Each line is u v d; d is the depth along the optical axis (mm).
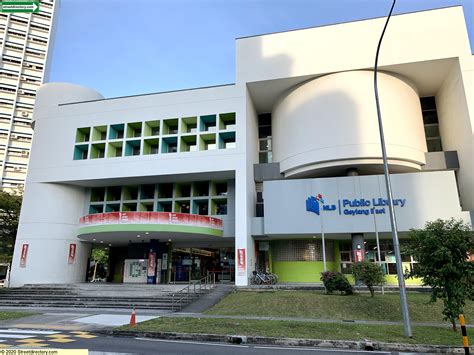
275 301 17609
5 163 63594
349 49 27828
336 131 26812
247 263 25625
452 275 11031
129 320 13914
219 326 11750
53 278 29391
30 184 31125
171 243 30953
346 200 25875
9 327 12461
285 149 29484
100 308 18625
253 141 31391
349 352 8766
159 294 20906
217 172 28156
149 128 31250
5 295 22562
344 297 17906
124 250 33844
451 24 26703
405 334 10172
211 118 29922
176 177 29562
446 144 29609
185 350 8727
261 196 30219
